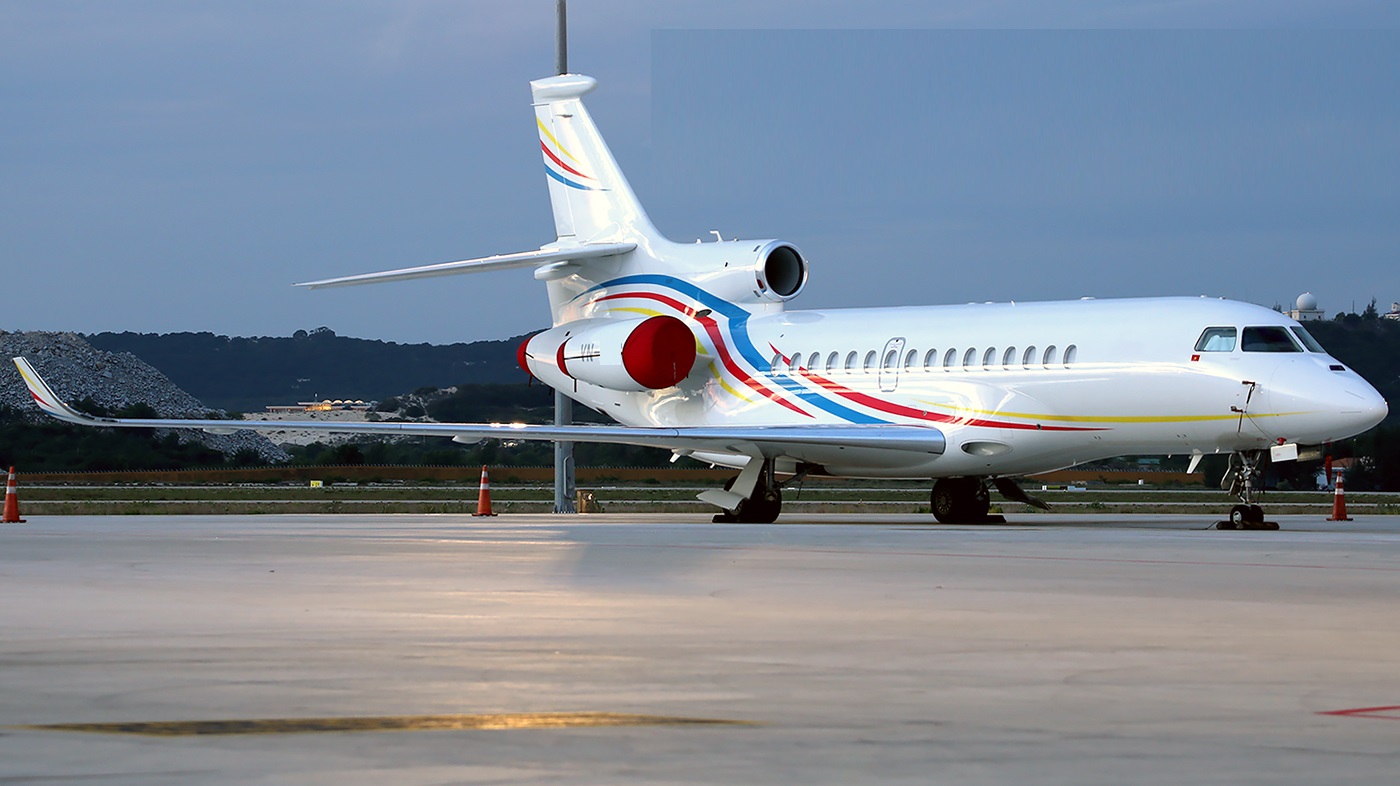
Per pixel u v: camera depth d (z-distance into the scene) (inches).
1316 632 844.0
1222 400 2064.5
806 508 3486.7
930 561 1343.5
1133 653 762.8
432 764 501.4
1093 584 1127.6
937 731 560.1
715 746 531.8
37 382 2380.7
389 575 1202.6
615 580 1156.5
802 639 813.2
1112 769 495.2
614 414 2792.8
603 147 2783.0
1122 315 2197.3
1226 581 1152.8
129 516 2637.8
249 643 797.9
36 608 963.3
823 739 544.7
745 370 2568.9
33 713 595.2
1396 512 3253.0
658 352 2522.1
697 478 5374.0
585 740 541.3
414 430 2319.1
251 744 534.0
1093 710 604.1
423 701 621.3
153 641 805.9
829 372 2459.4
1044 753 520.7
